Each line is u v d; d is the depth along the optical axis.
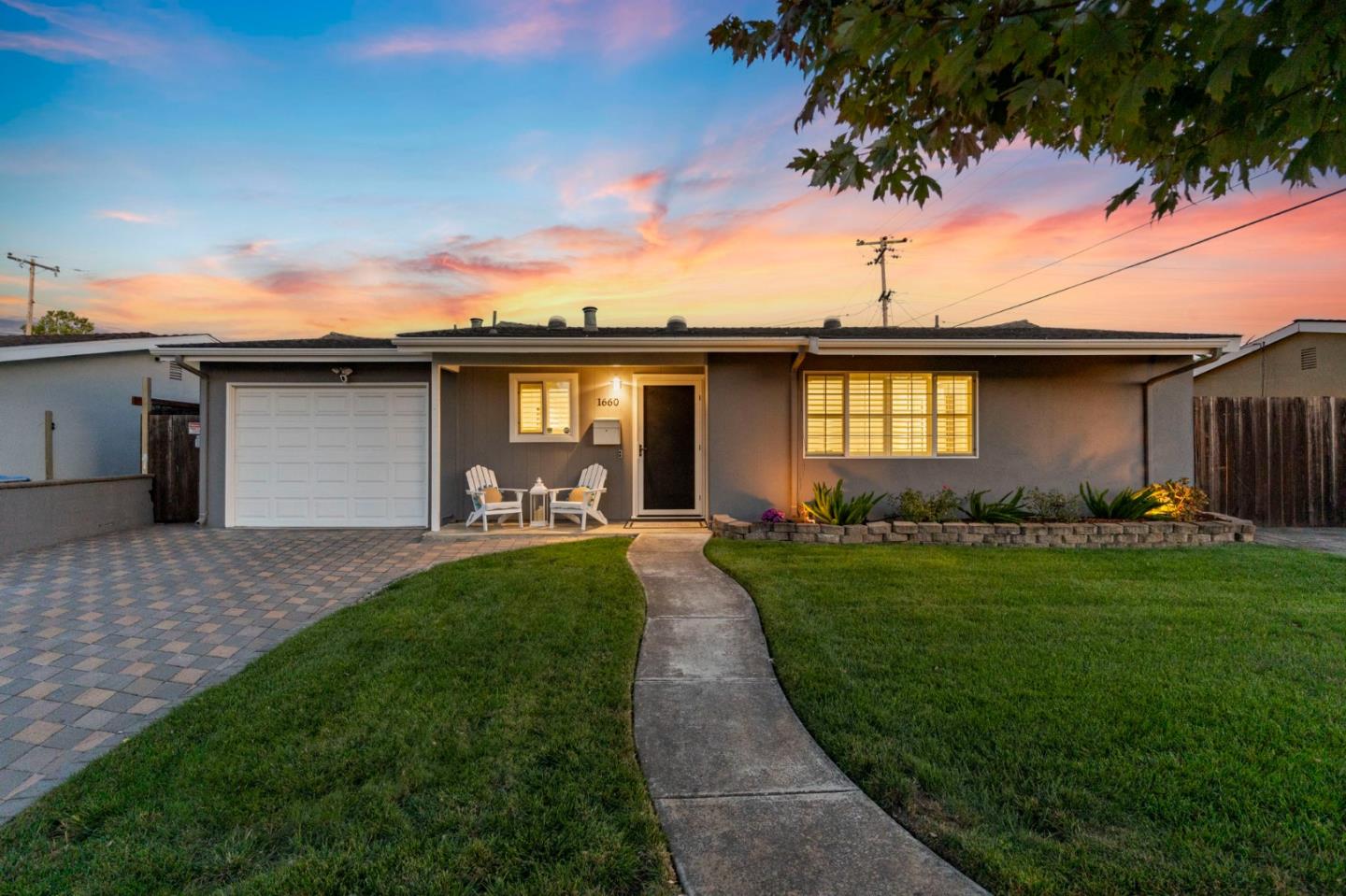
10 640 4.36
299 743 2.77
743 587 5.57
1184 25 1.67
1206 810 2.25
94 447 11.09
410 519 9.45
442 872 1.94
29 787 2.57
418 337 8.34
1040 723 2.90
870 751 2.69
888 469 8.77
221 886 1.92
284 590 5.68
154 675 3.79
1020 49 1.70
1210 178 2.18
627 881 1.92
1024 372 8.79
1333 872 1.92
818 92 2.35
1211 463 9.39
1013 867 1.95
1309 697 3.16
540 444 9.63
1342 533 8.68
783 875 1.96
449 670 3.57
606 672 3.57
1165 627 4.29
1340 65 1.47
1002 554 6.94
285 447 9.46
